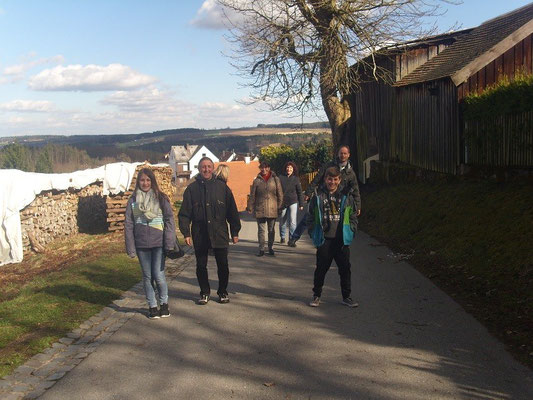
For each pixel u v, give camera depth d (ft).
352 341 16.96
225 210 22.13
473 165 39.22
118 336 18.22
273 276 27.04
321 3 54.90
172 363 15.60
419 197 40.40
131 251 19.99
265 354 16.10
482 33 52.54
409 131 52.95
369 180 65.87
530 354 15.10
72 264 35.09
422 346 16.22
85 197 59.06
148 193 20.20
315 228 20.94
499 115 35.35
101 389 13.91
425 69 54.19
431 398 12.75
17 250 42.32
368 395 13.03
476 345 16.08
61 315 20.52
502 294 20.35
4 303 23.11
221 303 22.16
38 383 14.39
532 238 23.45
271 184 32.45
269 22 58.90
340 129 64.03
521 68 41.98
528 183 31.12
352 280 25.08
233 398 13.12
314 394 13.20
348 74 60.64
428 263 27.02
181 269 29.86
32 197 44.70
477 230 28.04
